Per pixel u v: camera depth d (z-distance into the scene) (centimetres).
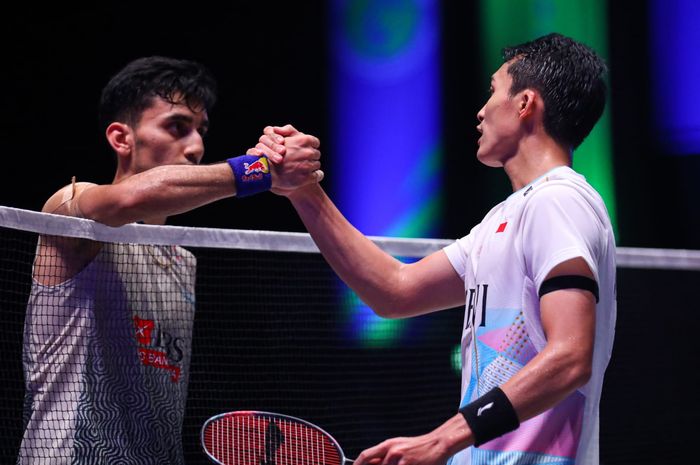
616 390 887
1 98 990
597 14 1273
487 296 355
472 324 365
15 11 991
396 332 981
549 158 375
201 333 885
